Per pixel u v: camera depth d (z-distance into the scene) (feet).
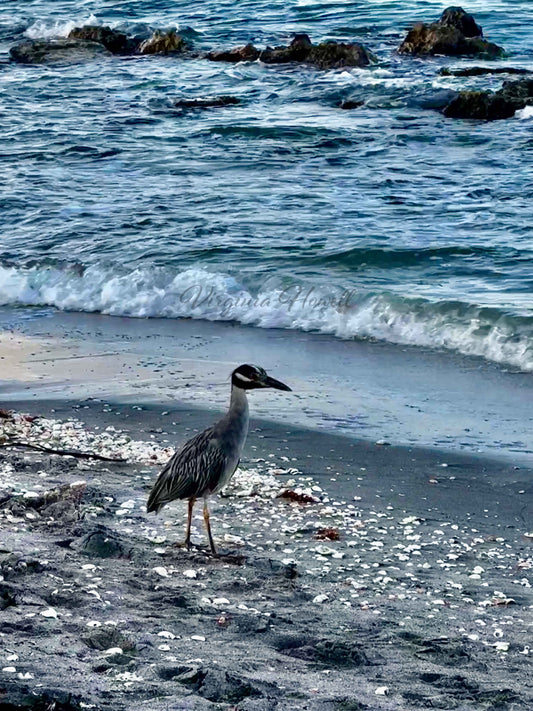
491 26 184.96
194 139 118.42
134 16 208.95
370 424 47.50
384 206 89.97
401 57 162.91
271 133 120.16
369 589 29.48
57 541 30.01
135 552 29.89
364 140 116.98
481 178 99.60
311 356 59.11
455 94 137.28
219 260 75.36
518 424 47.60
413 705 21.54
